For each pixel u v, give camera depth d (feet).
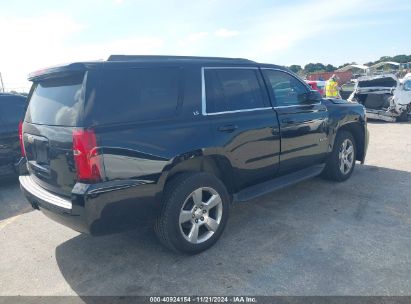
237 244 12.24
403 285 9.45
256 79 13.97
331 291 9.35
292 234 12.75
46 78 11.14
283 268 10.55
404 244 11.68
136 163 10.00
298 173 15.92
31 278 10.94
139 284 10.24
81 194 9.27
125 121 9.96
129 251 12.25
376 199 15.89
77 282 10.58
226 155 12.21
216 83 12.48
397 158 23.66
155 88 10.86
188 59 12.12
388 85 43.39
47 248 12.87
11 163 20.65
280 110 14.39
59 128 9.94
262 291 9.52
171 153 10.65
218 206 12.17
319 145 16.52
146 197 10.36
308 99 15.69
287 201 16.08
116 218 9.93
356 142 19.63
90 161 9.27
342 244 11.83
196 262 11.24
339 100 18.76
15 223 15.39
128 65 10.40
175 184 11.06
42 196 10.85
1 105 20.61
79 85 9.80
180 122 11.09
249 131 12.98
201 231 12.25
